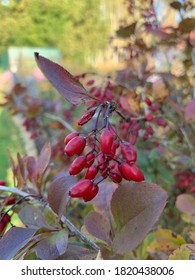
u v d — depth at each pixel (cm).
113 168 10
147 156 23
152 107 20
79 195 10
